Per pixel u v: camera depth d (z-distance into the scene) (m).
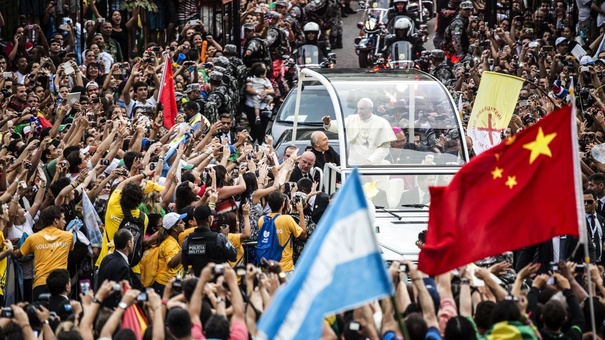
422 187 35.56
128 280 27.11
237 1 58.78
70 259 29.78
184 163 34.22
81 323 21.30
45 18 51.12
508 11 66.81
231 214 31.00
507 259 32.00
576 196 22.06
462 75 53.34
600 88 46.88
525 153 22.20
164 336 21.50
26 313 22.34
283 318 17.64
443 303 22.67
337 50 76.94
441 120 36.75
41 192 30.59
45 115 41.09
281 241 31.31
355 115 36.53
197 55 53.47
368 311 21.62
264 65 59.06
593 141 42.12
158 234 29.84
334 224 18.22
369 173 35.44
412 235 32.25
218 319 20.58
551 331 22.53
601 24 57.72
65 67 43.38
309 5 73.50
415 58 59.44
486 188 22.17
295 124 44.44
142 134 35.59
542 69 53.06
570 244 31.22
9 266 28.67
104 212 32.12
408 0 69.81
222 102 49.59
